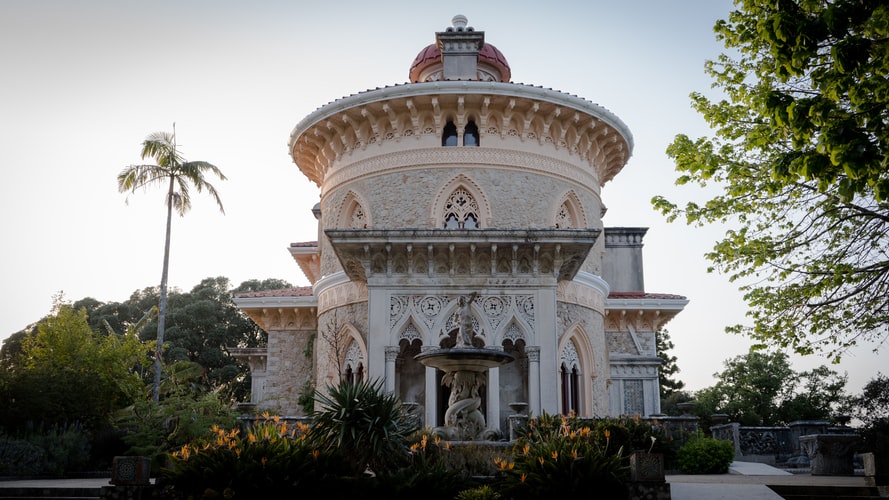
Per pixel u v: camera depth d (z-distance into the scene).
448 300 21.61
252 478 11.27
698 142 16.45
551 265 21.81
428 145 24.62
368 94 24.36
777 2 10.14
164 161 30.31
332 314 25.00
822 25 9.69
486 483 12.82
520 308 21.61
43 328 27.91
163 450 19.06
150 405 20.64
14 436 20.45
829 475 18.52
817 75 10.05
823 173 9.93
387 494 11.57
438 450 13.52
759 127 15.55
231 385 55.81
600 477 11.50
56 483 16.91
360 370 23.53
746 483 14.63
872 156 8.94
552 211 24.75
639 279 32.66
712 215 16.62
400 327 21.42
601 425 16.50
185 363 29.00
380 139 25.28
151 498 11.82
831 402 48.06
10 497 14.30
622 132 26.62
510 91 24.00
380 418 12.49
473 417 16.58
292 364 28.36
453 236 21.28
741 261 16.67
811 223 16.11
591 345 24.55
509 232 21.22
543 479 11.57
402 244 21.39
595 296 25.55
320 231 28.55
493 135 24.75
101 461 20.98
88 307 64.69
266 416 14.09
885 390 24.73
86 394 22.94
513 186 24.44
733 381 49.94
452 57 26.20
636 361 28.42
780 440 22.53
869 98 9.74
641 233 33.28
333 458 11.91
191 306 57.38
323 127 26.09
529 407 20.98
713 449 18.14
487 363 16.84
